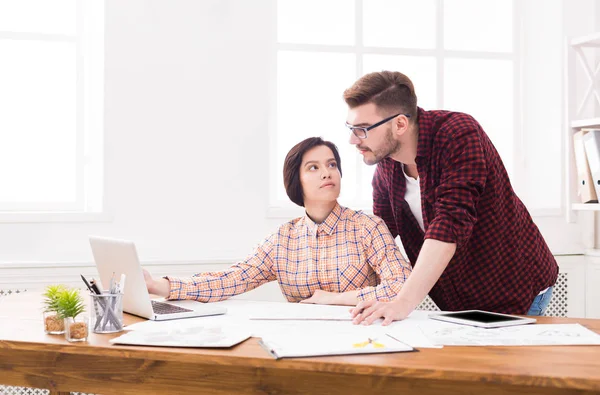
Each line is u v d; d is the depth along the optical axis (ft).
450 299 6.16
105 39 8.66
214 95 9.01
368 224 6.39
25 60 9.04
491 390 3.62
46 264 8.36
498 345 4.24
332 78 9.86
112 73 8.70
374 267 6.31
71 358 4.36
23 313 5.60
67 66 9.14
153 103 8.84
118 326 4.78
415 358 3.92
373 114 5.55
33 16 9.07
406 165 6.18
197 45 8.95
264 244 6.65
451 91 10.22
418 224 6.48
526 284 6.02
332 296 6.04
